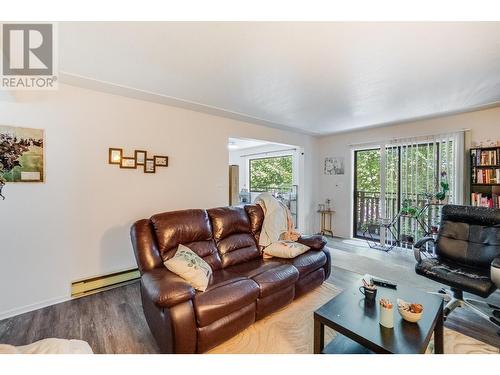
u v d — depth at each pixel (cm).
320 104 311
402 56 190
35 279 229
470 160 328
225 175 387
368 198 488
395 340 124
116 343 177
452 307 209
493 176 306
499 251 215
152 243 201
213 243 242
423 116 364
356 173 501
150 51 184
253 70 217
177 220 221
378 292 175
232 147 694
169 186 326
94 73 222
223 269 231
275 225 287
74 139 251
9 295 216
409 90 261
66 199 247
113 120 278
